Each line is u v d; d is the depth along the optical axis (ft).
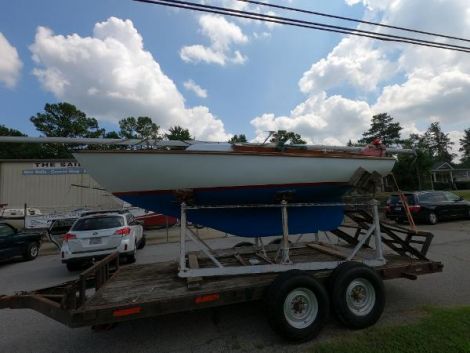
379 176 15.97
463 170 169.89
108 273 14.11
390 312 13.23
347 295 11.93
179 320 13.53
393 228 17.07
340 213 17.02
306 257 16.29
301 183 15.38
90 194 67.62
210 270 12.82
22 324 13.96
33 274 26.04
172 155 13.66
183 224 13.16
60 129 172.04
